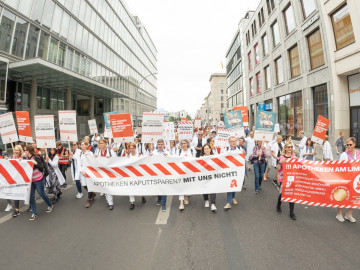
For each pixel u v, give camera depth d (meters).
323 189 4.51
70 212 5.24
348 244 3.60
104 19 28.95
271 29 23.19
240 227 4.28
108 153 6.00
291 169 4.69
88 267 3.17
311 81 16.25
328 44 14.10
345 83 13.72
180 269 3.08
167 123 9.18
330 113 14.30
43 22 18.00
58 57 20.05
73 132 6.61
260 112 6.51
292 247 3.54
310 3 16.16
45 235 4.12
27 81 19.62
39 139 6.14
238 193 6.47
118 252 3.52
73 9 21.97
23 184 4.94
